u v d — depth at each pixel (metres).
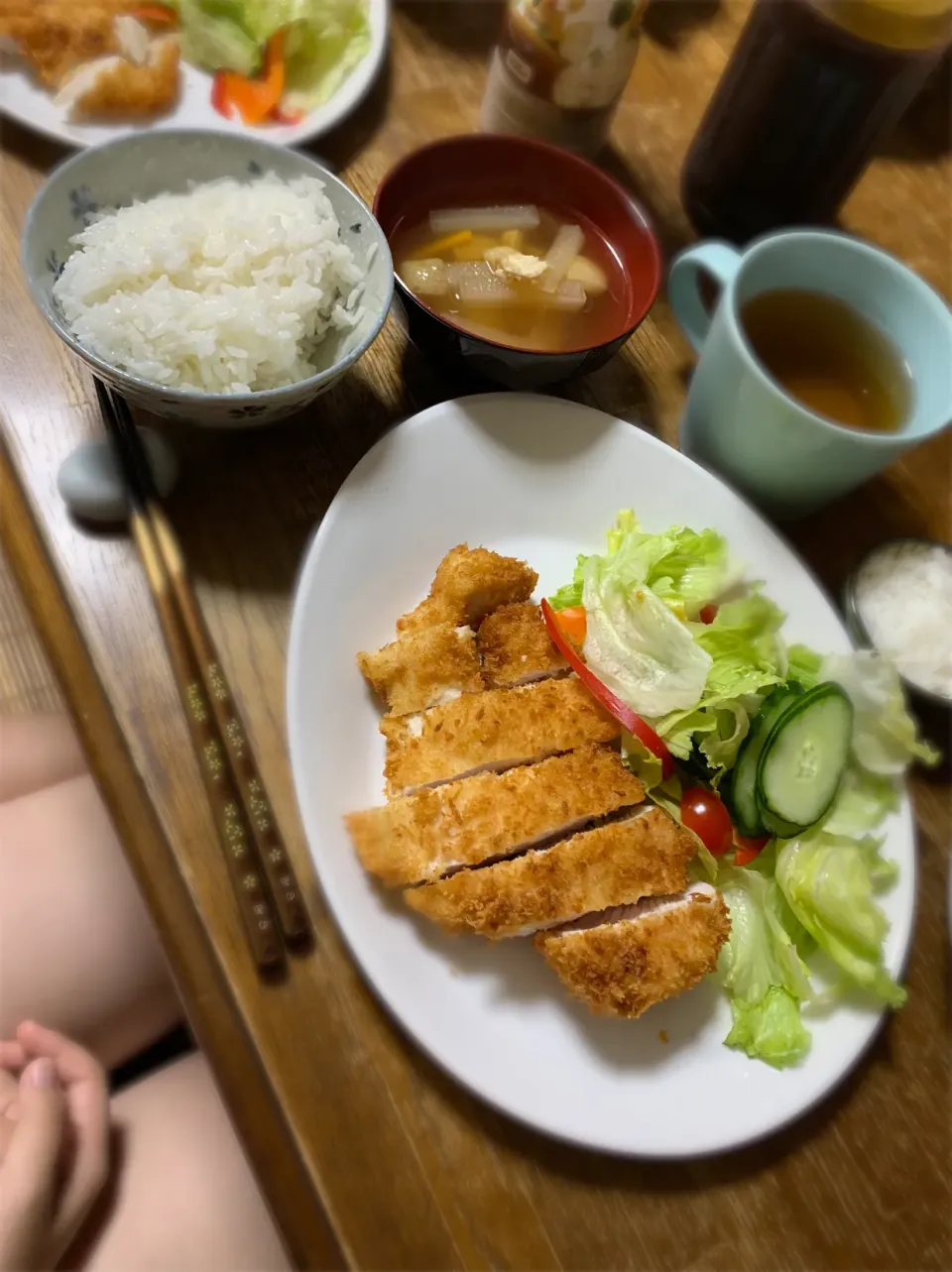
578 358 0.37
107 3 0.43
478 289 0.41
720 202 0.45
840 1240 0.31
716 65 0.51
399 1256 0.28
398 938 0.31
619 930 0.32
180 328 0.34
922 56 0.37
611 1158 0.30
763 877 0.35
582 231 0.43
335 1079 0.30
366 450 0.39
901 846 0.35
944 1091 0.33
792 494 0.39
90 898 0.38
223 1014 0.29
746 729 0.36
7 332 0.37
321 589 0.34
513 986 0.32
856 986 0.33
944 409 0.36
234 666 0.34
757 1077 0.31
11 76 0.42
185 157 0.37
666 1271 0.29
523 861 0.33
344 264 0.37
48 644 0.33
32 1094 0.32
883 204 0.50
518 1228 0.29
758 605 0.37
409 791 0.33
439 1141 0.30
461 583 0.36
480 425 0.38
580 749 0.35
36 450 0.36
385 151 0.45
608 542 0.38
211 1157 0.36
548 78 0.42
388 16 0.47
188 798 0.32
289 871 0.31
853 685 0.36
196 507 0.36
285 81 0.44
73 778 0.41
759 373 0.35
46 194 0.34
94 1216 0.34
